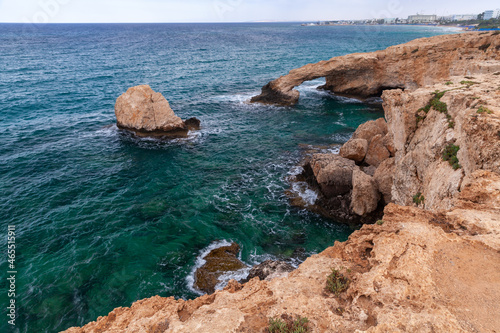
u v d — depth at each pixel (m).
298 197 27.58
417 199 18.95
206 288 18.23
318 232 23.58
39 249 20.95
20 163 32.31
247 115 50.28
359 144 30.55
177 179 30.53
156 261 20.31
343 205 25.25
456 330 7.05
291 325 8.02
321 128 44.50
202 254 21.02
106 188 28.61
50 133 40.56
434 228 10.62
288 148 37.66
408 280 8.68
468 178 13.56
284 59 107.88
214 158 35.09
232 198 27.50
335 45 152.62
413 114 21.12
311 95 62.72
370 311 8.14
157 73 79.75
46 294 17.62
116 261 20.20
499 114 14.19
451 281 8.59
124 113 40.66
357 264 10.16
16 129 41.16
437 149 17.80
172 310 9.33
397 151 23.55
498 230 10.09
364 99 58.50
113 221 24.06
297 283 9.59
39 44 141.50
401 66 51.50
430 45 47.69
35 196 26.81
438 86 22.45
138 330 8.51
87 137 39.84
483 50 43.53
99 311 16.81
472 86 20.48
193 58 107.19
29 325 15.89
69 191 27.83
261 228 23.78
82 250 21.02
